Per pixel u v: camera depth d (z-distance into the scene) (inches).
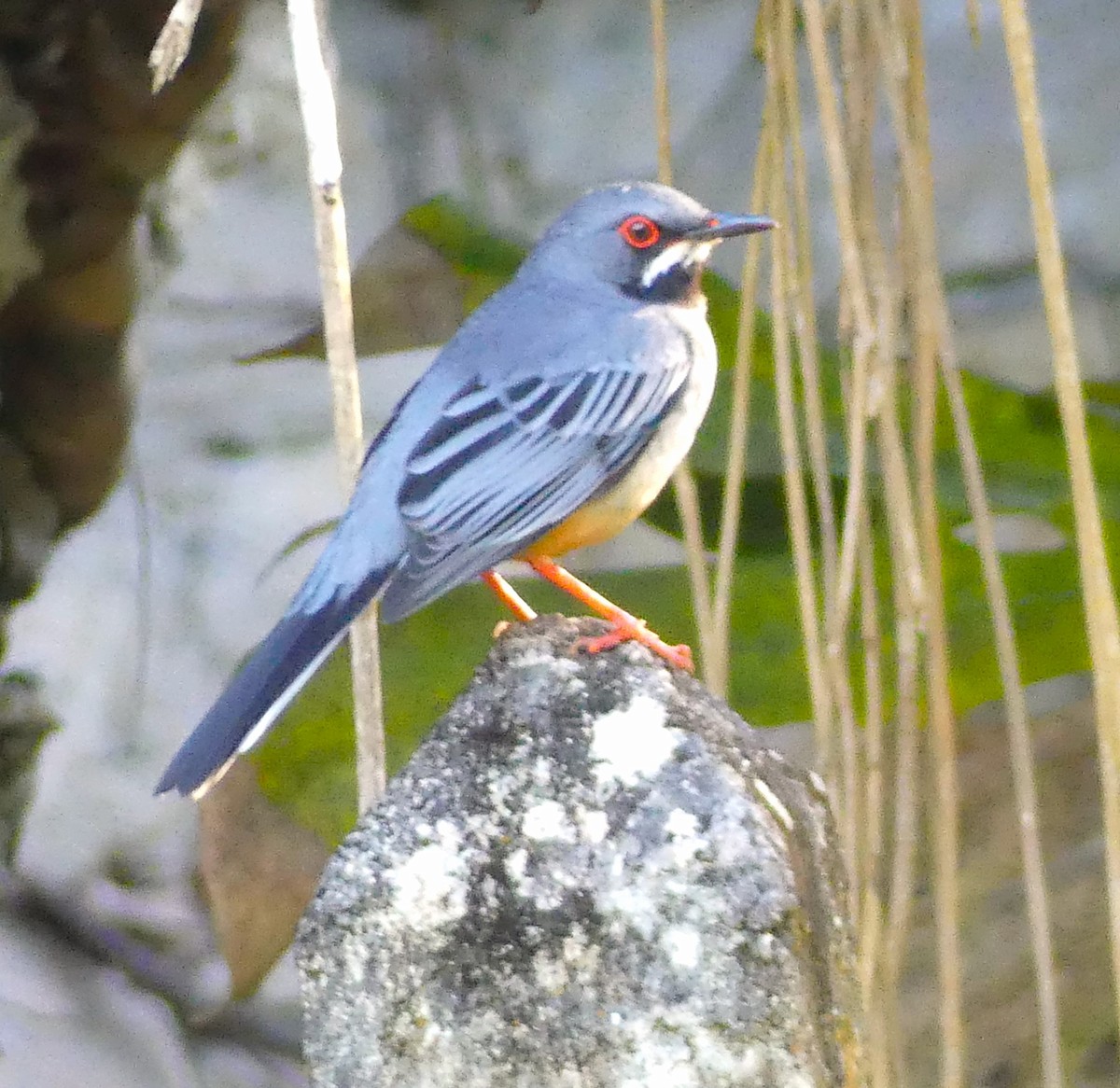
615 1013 236.1
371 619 329.4
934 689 302.5
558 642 296.7
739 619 387.9
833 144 301.7
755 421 404.5
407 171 613.6
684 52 629.0
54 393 456.1
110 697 569.3
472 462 350.9
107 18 409.1
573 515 365.4
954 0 629.6
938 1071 480.1
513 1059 238.4
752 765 256.2
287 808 377.7
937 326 307.1
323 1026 245.4
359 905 244.2
